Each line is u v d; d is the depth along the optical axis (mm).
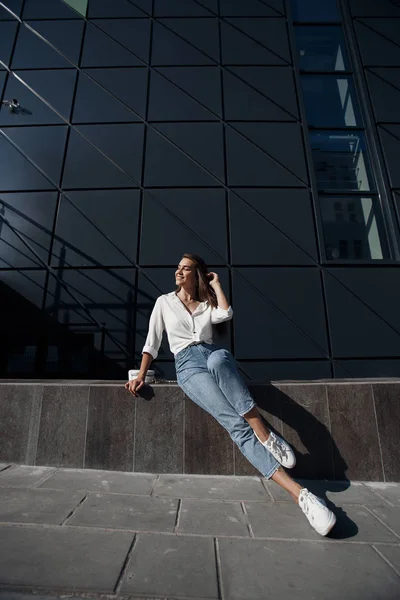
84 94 6047
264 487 2426
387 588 1282
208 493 2299
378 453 2654
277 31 6633
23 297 5012
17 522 1767
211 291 2527
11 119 5875
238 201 5516
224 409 2074
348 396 2768
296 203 5535
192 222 5379
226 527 1785
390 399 2758
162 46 6410
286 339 4832
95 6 6641
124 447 2756
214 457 2701
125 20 6559
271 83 6262
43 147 5719
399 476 2607
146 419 2801
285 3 6844
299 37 6777
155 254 5199
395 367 4719
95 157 5680
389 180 5727
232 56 6406
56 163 5629
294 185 5633
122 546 1558
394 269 5195
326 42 6758
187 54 6375
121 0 6691
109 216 5371
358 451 2662
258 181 5633
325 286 5094
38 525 1741
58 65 6227
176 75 6230
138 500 2145
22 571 1323
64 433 2822
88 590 1229
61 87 6082
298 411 2746
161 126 5891
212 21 6629
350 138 6094
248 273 5141
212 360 2096
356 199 5715
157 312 2574
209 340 2438
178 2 6742
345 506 2125
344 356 4750
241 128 5938
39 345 4871
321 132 6137
